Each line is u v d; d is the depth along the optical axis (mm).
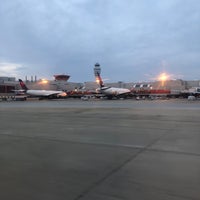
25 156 6949
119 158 6621
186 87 86125
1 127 13055
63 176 5242
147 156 6793
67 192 4398
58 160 6496
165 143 8461
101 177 5152
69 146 8188
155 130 11414
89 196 4211
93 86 105000
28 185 4762
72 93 91812
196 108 25422
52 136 10148
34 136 10180
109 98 82562
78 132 11133
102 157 6738
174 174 5273
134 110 23844
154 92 80375
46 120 16234
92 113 21266
